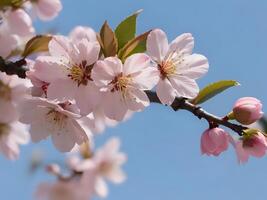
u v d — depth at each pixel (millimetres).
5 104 681
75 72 620
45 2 704
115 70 616
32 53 658
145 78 620
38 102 652
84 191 931
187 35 642
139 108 621
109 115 620
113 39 623
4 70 632
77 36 689
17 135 720
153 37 630
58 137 661
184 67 636
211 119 621
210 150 619
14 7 677
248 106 618
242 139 623
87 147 919
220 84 634
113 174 937
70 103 651
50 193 928
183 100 625
